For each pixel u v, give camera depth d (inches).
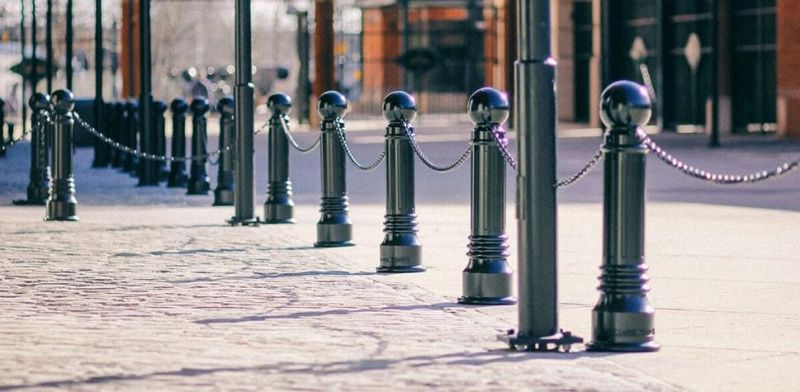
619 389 303.3
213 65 4065.0
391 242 504.7
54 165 712.4
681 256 545.0
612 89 351.6
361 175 1039.0
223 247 584.4
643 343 352.8
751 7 1726.1
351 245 587.5
